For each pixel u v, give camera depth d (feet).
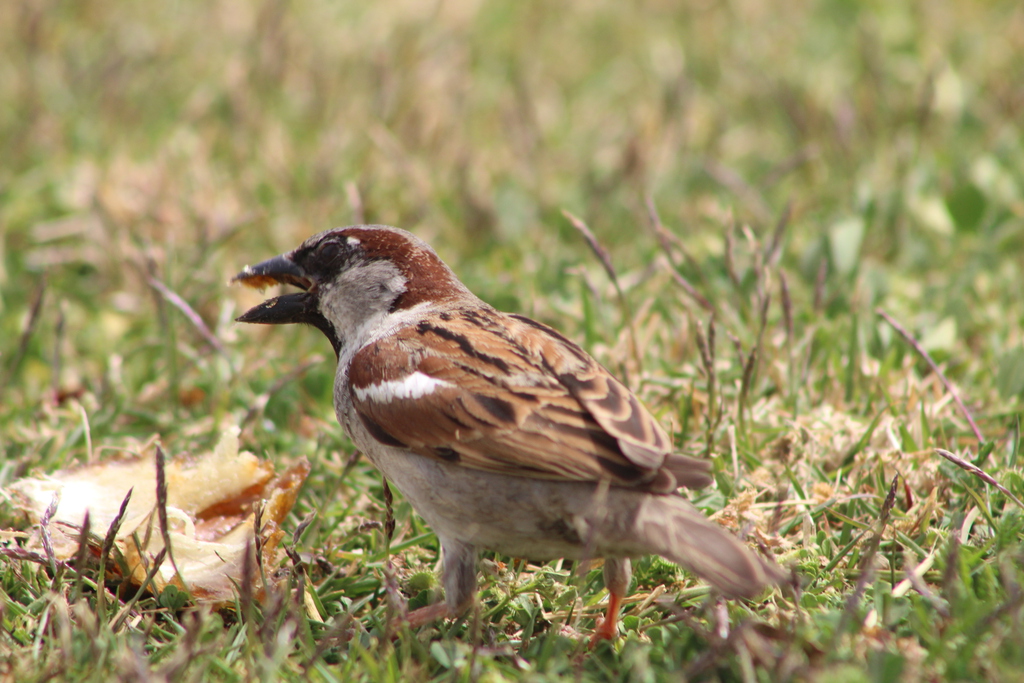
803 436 29.37
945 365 34.06
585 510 22.04
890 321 30.66
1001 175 43.98
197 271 39.55
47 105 53.47
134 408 34.94
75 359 38.37
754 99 54.19
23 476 28.73
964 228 42.01
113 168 46.80
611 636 23.11
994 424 30.66
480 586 25.20
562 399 22.74
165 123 53.72
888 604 21.90
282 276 28.40
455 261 42.47
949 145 49.03
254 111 51.49
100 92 53.67
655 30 64.49
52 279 42.14
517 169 48.11
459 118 51.24
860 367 32.91
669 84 50.01
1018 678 19.07
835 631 20.33
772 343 33.60
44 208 46.42
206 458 27.40
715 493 27.66
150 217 43.75
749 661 19.63
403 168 45.14
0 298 40.29
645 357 34.78
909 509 26.53
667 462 22.02
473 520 23.26
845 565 24.77
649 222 43.65
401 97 51.52
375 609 24.79
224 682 20.88
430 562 26.76
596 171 48.44
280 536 25.16
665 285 39.29
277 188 46.93
